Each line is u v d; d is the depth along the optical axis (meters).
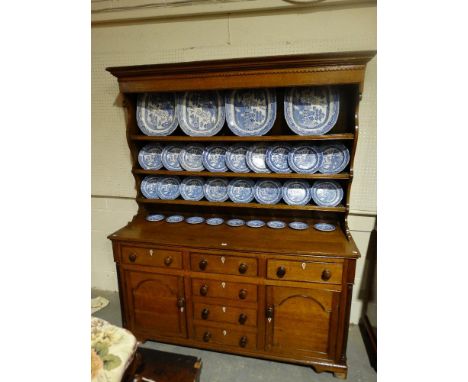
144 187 1.73
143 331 1.61
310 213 1.62
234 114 1.53
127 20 1.63
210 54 1.59
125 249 1.51
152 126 1.64
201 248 1.39
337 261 1.27
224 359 1.55
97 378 0.85
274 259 1.32
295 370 1.48
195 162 1.63
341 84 1.34
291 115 1.44
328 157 1.48
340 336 1.36
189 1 1.52
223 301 1.45
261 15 1.49
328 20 1.43
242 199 1.60
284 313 1.39
